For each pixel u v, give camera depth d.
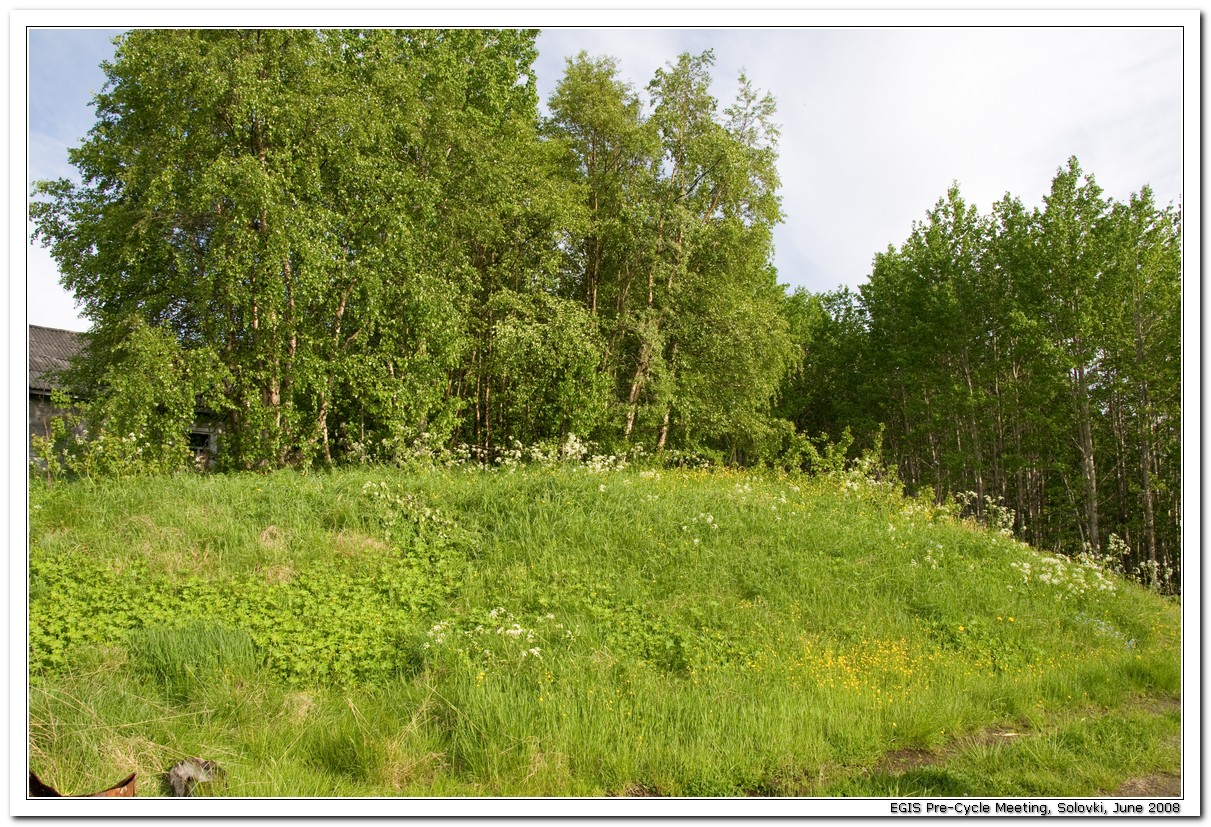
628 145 21.59
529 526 10.90
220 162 13.20
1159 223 23.67
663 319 22.34
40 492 11.01
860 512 13.67
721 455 24.14
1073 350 24.59
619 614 8.74
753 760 5.71
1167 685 8.32
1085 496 25.27
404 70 16.34
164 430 13.48
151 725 5.73
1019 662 9.00
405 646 7.59
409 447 16.12
